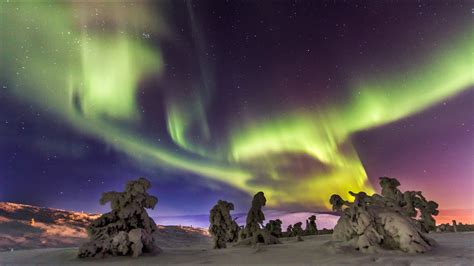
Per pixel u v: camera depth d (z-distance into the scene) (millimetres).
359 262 9594
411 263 9070
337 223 14047
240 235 21312
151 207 15547
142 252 14203
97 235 14203
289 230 33938
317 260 10375
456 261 9000
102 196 15117
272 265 9758
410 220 12602
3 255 15273
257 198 21719
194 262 11141
